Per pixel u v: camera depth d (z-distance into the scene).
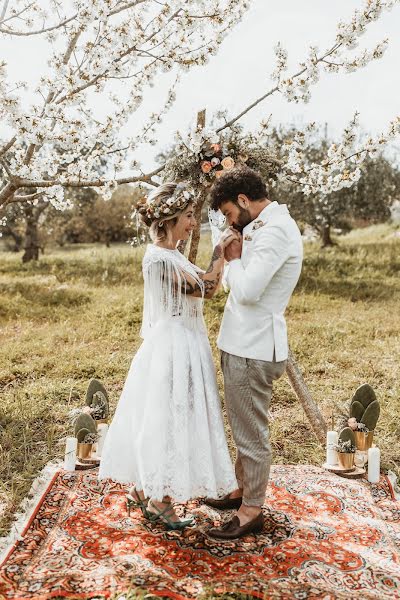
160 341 2.82
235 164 3.58
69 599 2.26
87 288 9.67
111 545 2.71
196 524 2.95
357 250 14.02
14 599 2.24
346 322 7.52
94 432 3.62
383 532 2.90
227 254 2.87
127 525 2.92
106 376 5.52
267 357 2.77
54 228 18.70
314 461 3.86
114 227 24.19
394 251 13.67
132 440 2.81
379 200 15.94
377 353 6.28
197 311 2.93
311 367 5.77
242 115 3.78
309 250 15.12
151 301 2.86
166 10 3.95
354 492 3.34
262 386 2.81
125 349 6.37
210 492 2.71
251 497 2.84
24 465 3.59
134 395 2.82
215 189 2.87
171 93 4.10
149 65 3.98
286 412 4.72
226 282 2.94
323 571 2.52
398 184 17.14
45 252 22.88
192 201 2.88
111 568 2.49
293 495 3.29
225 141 3.62
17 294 8.96
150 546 2.71
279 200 13.14
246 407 2.81
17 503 3.14
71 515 2.99
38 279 10.89
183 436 2.71
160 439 2.69
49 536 2.79
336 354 6.17
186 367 2.78
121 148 4.00
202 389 2.81
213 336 6.89
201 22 4.06
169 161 3.68
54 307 8.30
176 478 2.67
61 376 5.48
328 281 10.38
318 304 8.62
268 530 2.89
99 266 12.16
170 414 2.73
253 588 2.36
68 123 3.63
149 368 2.81
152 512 2.88
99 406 3.74
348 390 5.20
